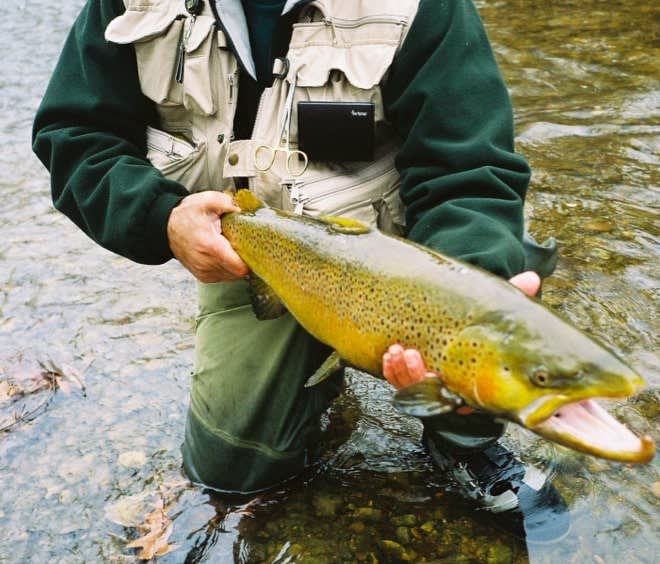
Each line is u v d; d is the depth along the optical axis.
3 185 2.44
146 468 1.32
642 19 4.00
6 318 1.74
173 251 1.15
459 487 1.25
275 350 1.19
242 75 1.20
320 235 1.02
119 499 1.26
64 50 1.29
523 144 2.56
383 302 0.93
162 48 1.20
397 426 1.39
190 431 1.29
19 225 2.18
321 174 1.18
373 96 1.13
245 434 1.22
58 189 1.26
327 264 1.00
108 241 1.18
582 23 4.00
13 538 1.20
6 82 3.36
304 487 1.27
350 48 1.13
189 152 1.22
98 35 1.24
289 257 1.04
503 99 1.11
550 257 1.28
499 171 1.05
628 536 1.14
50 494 1.28
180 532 1.20
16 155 2.66
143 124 1.28
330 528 1.19
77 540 1.19
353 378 1.52
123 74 1.24
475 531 1.17
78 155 1.23
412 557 1.13
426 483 1.26
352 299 0.96
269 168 1.17
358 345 0.97
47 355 1.61
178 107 1.23
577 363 0.78
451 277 0.88
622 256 1.86
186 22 1.19
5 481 1.30
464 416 1.17
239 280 1.23
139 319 1.73
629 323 1.61
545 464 1.27
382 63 1.11
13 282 1.89
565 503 1.20
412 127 1.11
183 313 1.75
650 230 1.98
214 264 1.12
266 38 1.21
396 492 1.25
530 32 3.89
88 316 1.74
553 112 2.83
